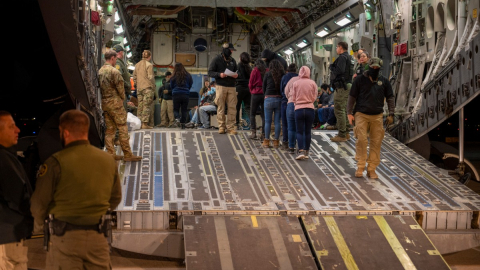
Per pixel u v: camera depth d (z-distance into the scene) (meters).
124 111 7.87
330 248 5.73
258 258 5.49
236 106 10.72
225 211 6.23
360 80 7.67
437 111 8.84
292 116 8.63
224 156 8.45
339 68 9.43
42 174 3.84
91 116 7.36
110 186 4.02
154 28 22.86
